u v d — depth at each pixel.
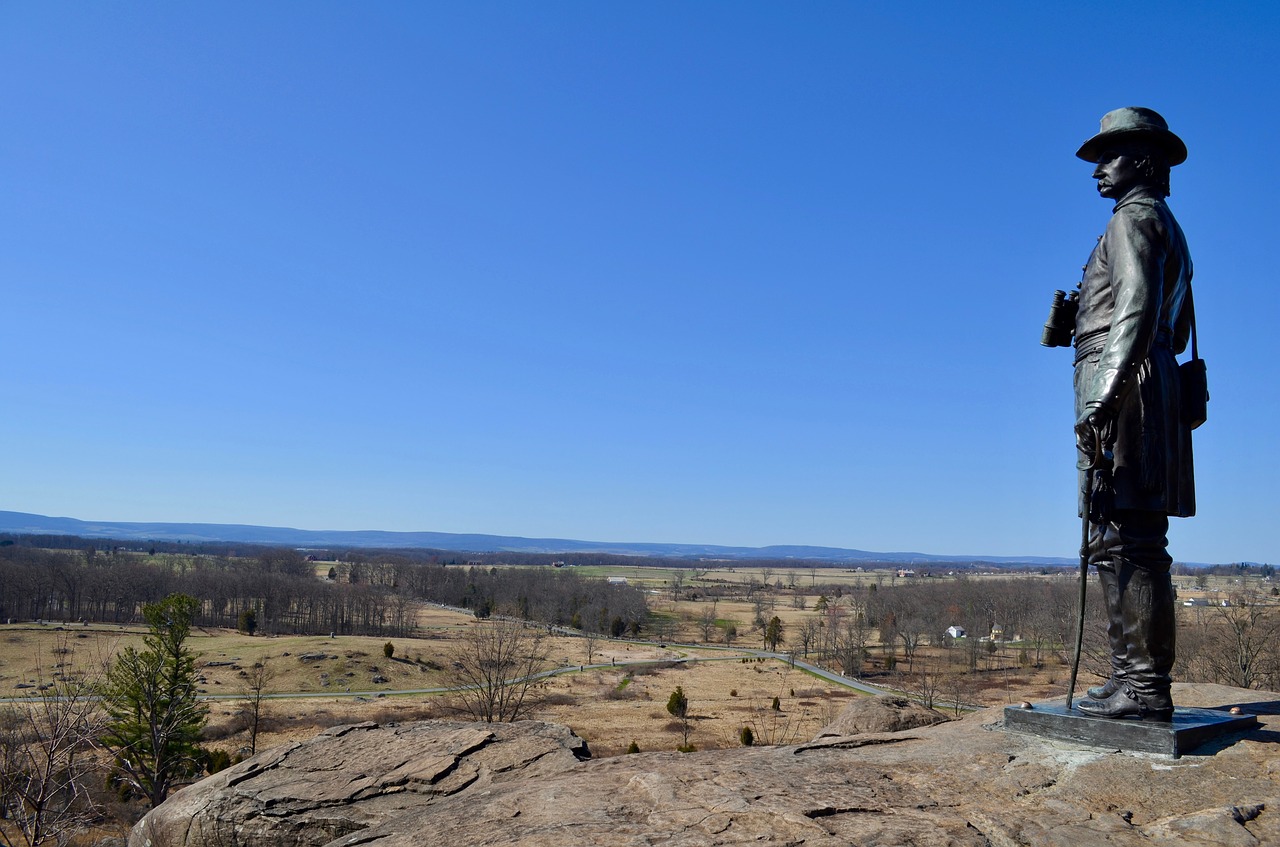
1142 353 6.21
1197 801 5.24
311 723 52.91
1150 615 6.37
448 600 157.38
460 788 7.73
